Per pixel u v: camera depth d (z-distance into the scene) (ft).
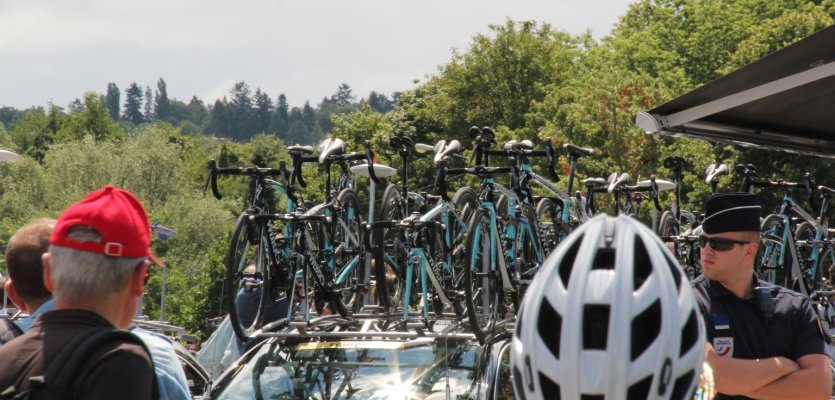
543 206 45.68
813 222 57.88
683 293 11.60
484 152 42.86
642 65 209.26
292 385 32.96
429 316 38.04
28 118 527.81
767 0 192.65
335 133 254.68
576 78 227.81
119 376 13.47
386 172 42.93
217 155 585.63
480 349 34.01
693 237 53.36
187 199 304.30
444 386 32.32
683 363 11.28
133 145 322.34
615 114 134.72
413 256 36.99
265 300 36.27
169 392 18.44
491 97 239.71
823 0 170.60
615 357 10.88
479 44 239.91
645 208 115.85
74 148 310.45
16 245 18.49
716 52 199.62
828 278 58.90
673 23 221.05
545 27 245.24
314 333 34.14
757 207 19.85
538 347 11.34
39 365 13.65
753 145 34.14
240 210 400.26
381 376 32.83
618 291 11.15
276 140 608.60
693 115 29.86
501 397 32.07
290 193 40.60
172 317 180.14
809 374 19.25
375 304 43.62
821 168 111.34
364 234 42.22
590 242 11.74
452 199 42.06
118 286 14.51
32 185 302.04
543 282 11.76
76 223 14.38
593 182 50.52
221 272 158.40
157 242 274.36
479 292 37.73
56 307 14.49
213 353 42.24
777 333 19.79
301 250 36.83
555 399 11.32
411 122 252.01
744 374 18.81
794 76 27.50
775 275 55.16
